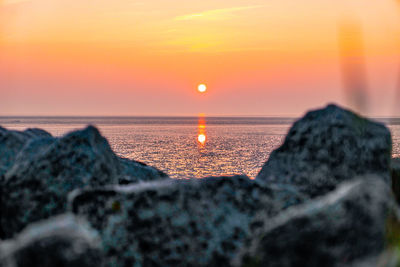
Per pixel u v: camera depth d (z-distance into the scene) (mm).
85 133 6465
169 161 72062
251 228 5043
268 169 6230
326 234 3641
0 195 6043
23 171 6164
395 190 5953
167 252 4801
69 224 3635
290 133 6305
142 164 9227
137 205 5004
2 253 3352
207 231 4938
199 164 67500
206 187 5262
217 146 110875
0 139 7285
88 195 5035
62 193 5992
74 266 3352
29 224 5898
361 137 5801
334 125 5887
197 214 5031
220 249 4832
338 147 5770
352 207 3705
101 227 4879
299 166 5918
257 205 5262
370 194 3740
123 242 4809
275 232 3906
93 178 6156
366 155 5703
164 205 5035
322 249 3582
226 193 5273
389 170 5797
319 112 6230
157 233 4879
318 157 5840
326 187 5668
